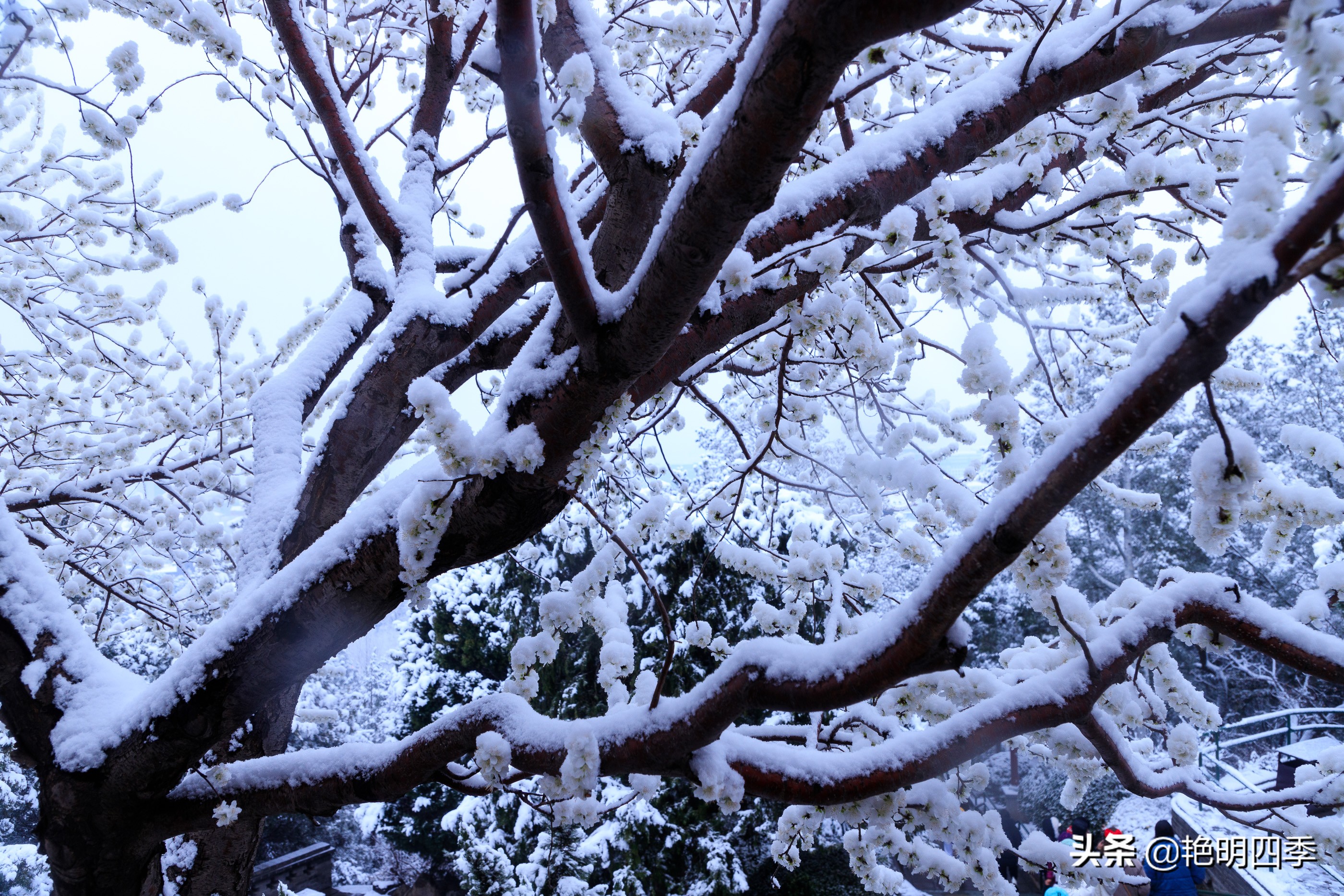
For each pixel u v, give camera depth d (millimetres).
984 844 2211
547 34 2084
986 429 1579
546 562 8617
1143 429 1180
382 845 17203
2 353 5195
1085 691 1864
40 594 2602
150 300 5508
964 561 1427
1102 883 2338
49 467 5395
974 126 2090
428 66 3854
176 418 4438
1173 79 2469
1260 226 1097
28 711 2465
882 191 2037
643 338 1596
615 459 4590
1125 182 2225
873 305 2855
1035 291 3160
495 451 1821
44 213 5035
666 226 1444
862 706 2375
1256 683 13852
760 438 4984
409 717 12312
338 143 3395
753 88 1191
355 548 2113
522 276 3479
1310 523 1790
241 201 4207
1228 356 1108
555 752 2012
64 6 2615
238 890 3285
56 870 2443
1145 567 15039
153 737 2252
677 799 7672
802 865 9500
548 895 6816
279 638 2188
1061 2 1801
